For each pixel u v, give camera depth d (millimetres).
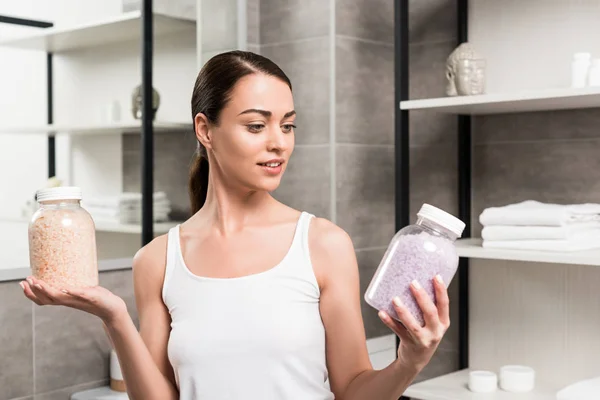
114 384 2146
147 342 1103
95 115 2957
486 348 2225
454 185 2328
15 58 3012
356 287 1075
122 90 2846
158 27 2547
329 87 2371
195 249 1099
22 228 2889
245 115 1014
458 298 2303
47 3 3068
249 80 1020
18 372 2016
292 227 1088
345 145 2398
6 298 1989
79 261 967
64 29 2615
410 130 2441
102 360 2203
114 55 2871
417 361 930
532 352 2127
